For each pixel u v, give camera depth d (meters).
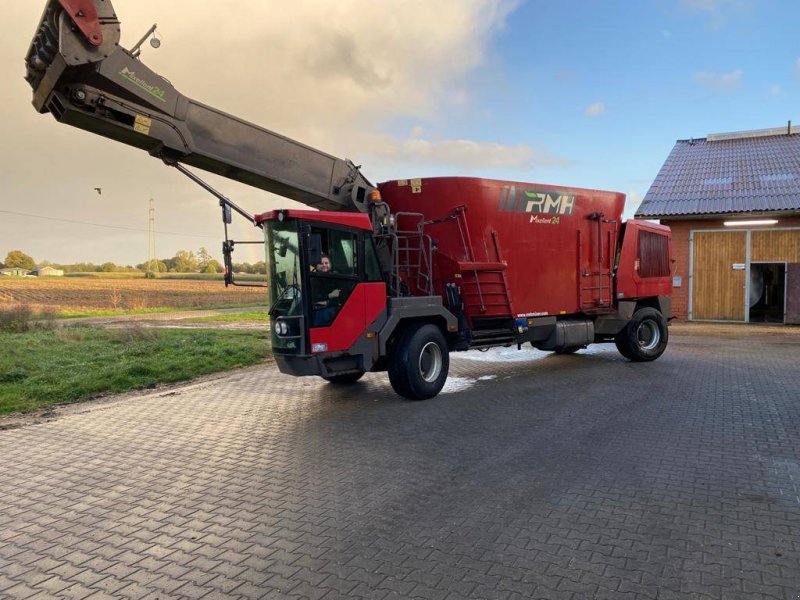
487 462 5.39
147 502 4.64
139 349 12.63
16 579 3.42
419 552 3.62
